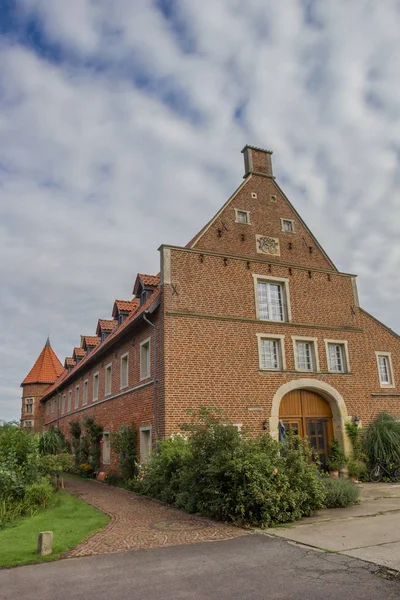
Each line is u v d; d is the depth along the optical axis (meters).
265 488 9.51
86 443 24.22
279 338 17.75
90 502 13.12
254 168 20.25
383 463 17.53
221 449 10.48
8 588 5.89
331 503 11.27
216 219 18.25
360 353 19.61
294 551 7.33
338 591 5.50
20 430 13.91
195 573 6.32
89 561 7.03
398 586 5.61
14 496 11.78
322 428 18.22
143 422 16.92
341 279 20.20
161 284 16.27
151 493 13.90
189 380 15.53
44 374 47.03
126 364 20.48
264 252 18.81
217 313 16.72
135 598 5.45
